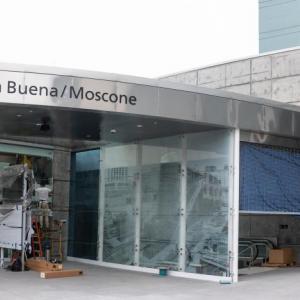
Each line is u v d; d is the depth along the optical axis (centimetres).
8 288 1103
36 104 1065
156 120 1170
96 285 1154
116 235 1506
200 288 1119
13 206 1411
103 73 1098
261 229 1730
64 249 1655
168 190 1374
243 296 1023
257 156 1301
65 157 1688
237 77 1839
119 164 1530
